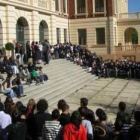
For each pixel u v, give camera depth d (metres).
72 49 34.66
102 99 22.23
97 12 43.09
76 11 44.19
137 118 6.80
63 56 33.53
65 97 22.44
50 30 36.66
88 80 30.06
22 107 9.59
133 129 6.64
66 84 25.48
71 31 44.59
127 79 32.44
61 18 41.53
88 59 34.38
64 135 6.60
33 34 32.25
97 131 7.65
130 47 41.94
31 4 31.70
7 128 7.16
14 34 28.66
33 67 22.47
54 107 18.97
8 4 27.50
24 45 31.80
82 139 6.59
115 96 23.39
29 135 7.88
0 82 19.61
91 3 43.41
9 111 9.48
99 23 43.25
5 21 27.58
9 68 21.39
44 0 34.81
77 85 26.81
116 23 44.72
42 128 7.60
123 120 8.25
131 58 41.50
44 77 23.50
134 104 20.55
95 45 43.50
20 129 7.20
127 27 44.59
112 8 42.56
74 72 30.05
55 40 37.50
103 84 28.95
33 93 20.25
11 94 18.06
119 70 33.44
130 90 25.94
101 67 33.34
